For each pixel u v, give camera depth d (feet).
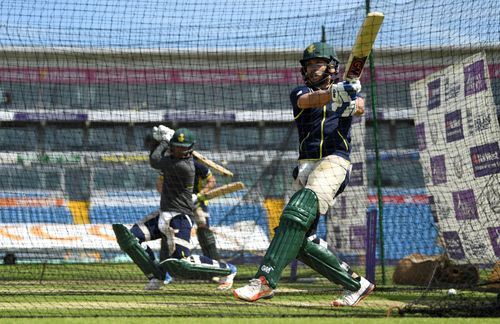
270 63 127.24
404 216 127.95
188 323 49.90
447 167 106.01
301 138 61.21
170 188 86.69
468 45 101.40
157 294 79.56
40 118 159.63
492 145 96.58
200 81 153.89
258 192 150.51
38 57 132.57
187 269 80.43
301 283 108.47
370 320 53.47
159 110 164.96
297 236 57.26
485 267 99.50
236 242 140.15
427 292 79.46
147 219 87.40
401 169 141.38
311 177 59.11
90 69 140.67
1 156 164.35
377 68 115.65
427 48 106.83
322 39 108.17
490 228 97.60
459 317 58.18
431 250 122.31
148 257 82.99
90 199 163.43
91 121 164.86
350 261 117.19
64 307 63.31
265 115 159.74
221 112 162.40
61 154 167.12
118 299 73.82
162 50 126.93
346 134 60.59
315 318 55.01
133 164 168.14
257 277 56.90
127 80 150.10
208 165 103.50
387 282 106.22
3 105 160.86
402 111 135.95
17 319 52.03
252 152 166.20
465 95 101.35
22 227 143.13
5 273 117.91
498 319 55.77
